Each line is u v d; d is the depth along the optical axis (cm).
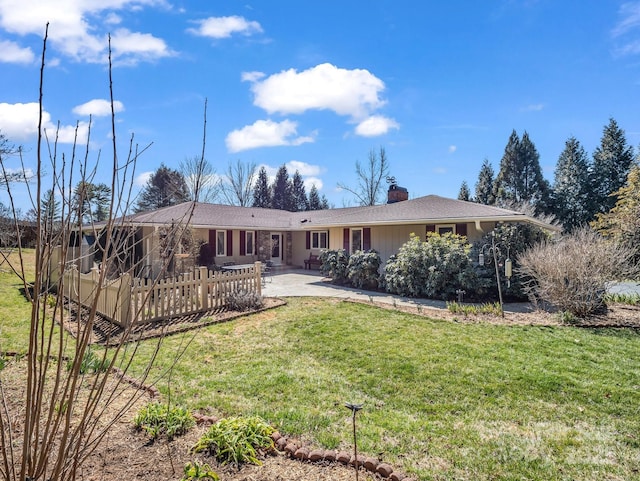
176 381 459
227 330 710
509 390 444
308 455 284
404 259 1132
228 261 1852
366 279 1301
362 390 447
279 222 2164
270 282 1467
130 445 284
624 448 323
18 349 532
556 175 3644
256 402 403
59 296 176
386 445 318
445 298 1069
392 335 666
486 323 748
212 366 521
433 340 635
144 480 240
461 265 1070
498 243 1123
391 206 1603
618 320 771
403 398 425
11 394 358
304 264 2120
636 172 2172
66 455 184
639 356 558
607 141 3198
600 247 821
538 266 856
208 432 295
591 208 3127
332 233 1784
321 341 639
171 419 310
